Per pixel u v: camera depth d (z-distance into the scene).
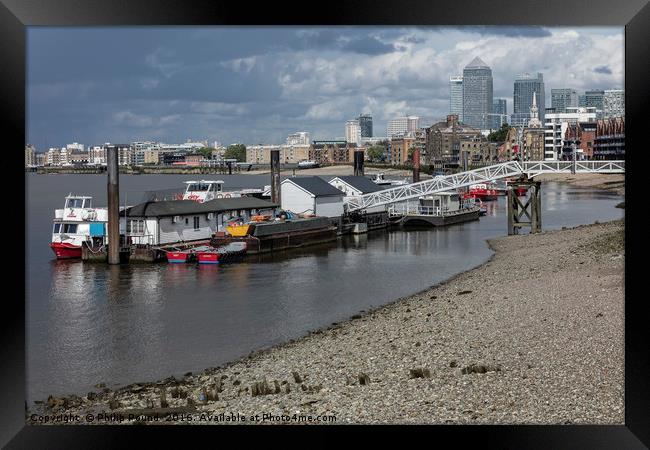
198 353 38.59
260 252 80.25
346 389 28.66
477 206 129.50
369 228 105.94
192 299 53.84
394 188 107.06
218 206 84.19
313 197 96.12
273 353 36.94
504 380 27.55
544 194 169.75
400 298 52.25
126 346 40.53
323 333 41.09
